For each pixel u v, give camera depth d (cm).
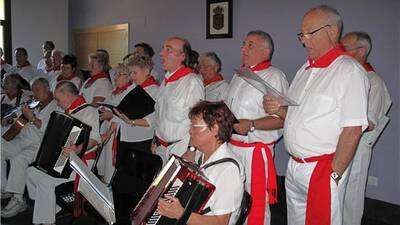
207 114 184
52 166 296
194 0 536
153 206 175
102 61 441
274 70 266
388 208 355
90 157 322
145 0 626
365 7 362
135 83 345
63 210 336
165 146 295
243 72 233
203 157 197
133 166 291
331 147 208
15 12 766
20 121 378
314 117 208
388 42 348
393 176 352
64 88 315
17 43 772
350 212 304
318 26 210
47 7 795
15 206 367
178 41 287
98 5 735
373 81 293
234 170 180
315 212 210
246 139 260
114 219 221
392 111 349
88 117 317
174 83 286
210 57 409
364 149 298
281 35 431
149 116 311
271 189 259
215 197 178
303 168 215
